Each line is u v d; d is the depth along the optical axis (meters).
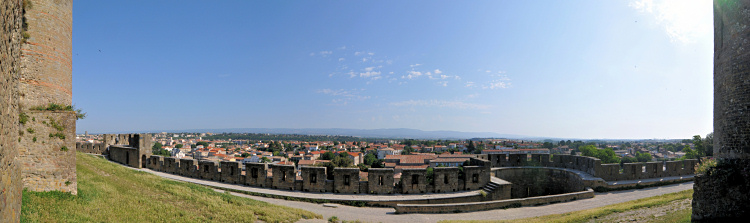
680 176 27.38
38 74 16.30
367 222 17.41
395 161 111.38
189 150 192.00
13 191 7.55
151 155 31.58
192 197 18.47
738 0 14.26
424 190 23.47
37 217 11.24
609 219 15.84
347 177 23.59
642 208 17.41
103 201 15.01
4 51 6.67
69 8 18.45
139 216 13.99
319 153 166.50
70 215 12.27
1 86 6.46
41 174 14.12
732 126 14.27
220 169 26.48
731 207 13.19
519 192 29.16
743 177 13.27
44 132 14.36
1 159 6.52
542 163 30.20
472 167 24.55
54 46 17.20
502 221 16.86
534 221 16.50
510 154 30.08
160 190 19.22
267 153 172.88
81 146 39.12
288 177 24.25
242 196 21.97
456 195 22.91
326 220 17.64
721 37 15.42
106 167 22.86
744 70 13.74
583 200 22.34
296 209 19.25
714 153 15.86
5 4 6.64
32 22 16.27
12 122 7.62
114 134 38.81
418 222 17.92
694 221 13.67
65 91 17.97
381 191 23.34
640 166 26.48
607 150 79.12
